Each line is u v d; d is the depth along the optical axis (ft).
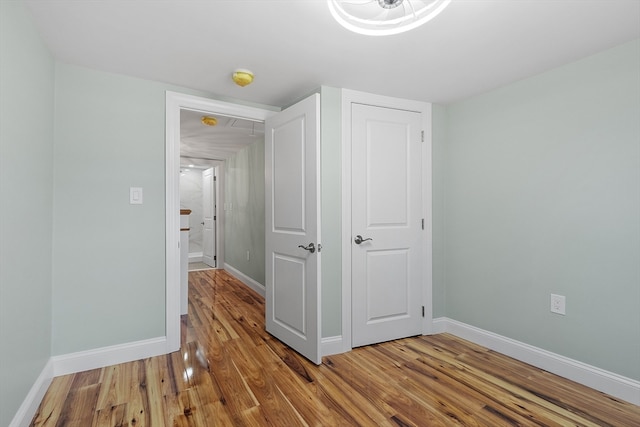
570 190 6.61
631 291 5.77
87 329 6.89
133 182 7.39
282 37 5.66
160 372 6.79
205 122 10.39
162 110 7.72
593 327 6.26
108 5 4.76
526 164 7.40
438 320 9.29
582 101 6.42
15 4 4.47
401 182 8.80
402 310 8.82
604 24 5.22
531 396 5.96
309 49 6.09
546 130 7.02
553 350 6.89
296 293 7.85
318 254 7.12
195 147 15.66
